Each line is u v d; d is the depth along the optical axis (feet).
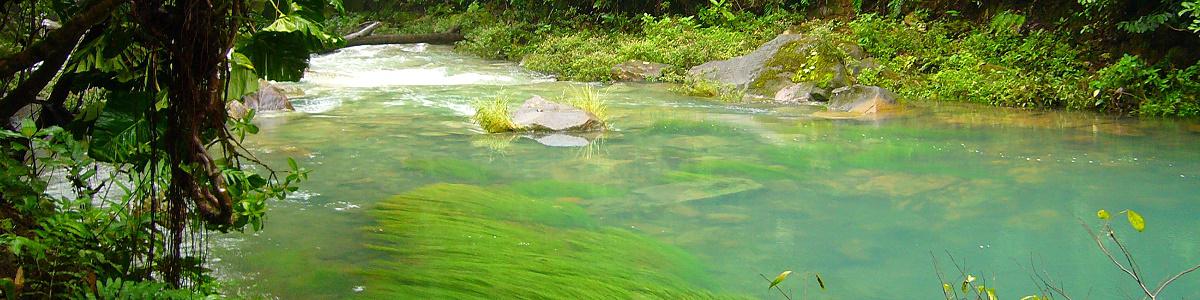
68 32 8.16
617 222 15.39
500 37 55.47
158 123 8.28
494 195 16.67
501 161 20.75
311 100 32.30
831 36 43.57
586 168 20.03
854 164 20.71
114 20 7.37
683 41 47.47
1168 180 19.02
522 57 51.52
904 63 38.60
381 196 16.72
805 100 33.09
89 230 8.59
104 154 8.14
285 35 7.89
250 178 8.64
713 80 37.32
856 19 48.42
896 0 45.16
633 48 45.60
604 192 17.61
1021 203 17.02
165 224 8.82
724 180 18.75
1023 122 27.66
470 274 11.67
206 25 7.08
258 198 8.47
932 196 17.53
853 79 35.58
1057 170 20.06
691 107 31.71
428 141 23.26
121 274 8.57
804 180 18.90
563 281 11.47
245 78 8.10
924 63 39.14
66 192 14.55
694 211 16.22
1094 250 14.03
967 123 27.55
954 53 39.24
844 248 14.10
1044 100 31.24
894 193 17.78
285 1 8.24
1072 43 37.58
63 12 9.47
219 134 7.85
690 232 14.87
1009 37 39.63
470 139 23.70
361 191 17.10
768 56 37.37
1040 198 17.40
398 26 70.69
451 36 63.10
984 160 21.26
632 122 27.48
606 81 41.37
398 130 25.05
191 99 7.25
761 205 16.71
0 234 8.21
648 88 38.55
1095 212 16.35
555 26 57.16
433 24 67.77
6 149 9.79
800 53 36.58
